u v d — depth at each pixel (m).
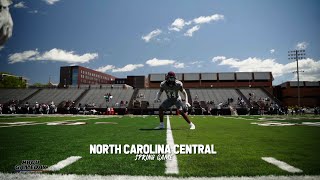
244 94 48.00
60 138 6.50
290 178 2.81
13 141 5.92
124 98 46.88
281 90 57.44
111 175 2.94
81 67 108.81
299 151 4.54
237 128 9.99
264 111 39.91
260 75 58.66
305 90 55.22
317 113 40.00
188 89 50.25
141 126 11.13
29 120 16.98
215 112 38.75
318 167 3.30
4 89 50.62
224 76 59.22
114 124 12.66
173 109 35.91
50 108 38.75
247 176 2.89
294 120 17.91
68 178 2.84
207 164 3.51
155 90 50.09
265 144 5.39
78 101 45.97
